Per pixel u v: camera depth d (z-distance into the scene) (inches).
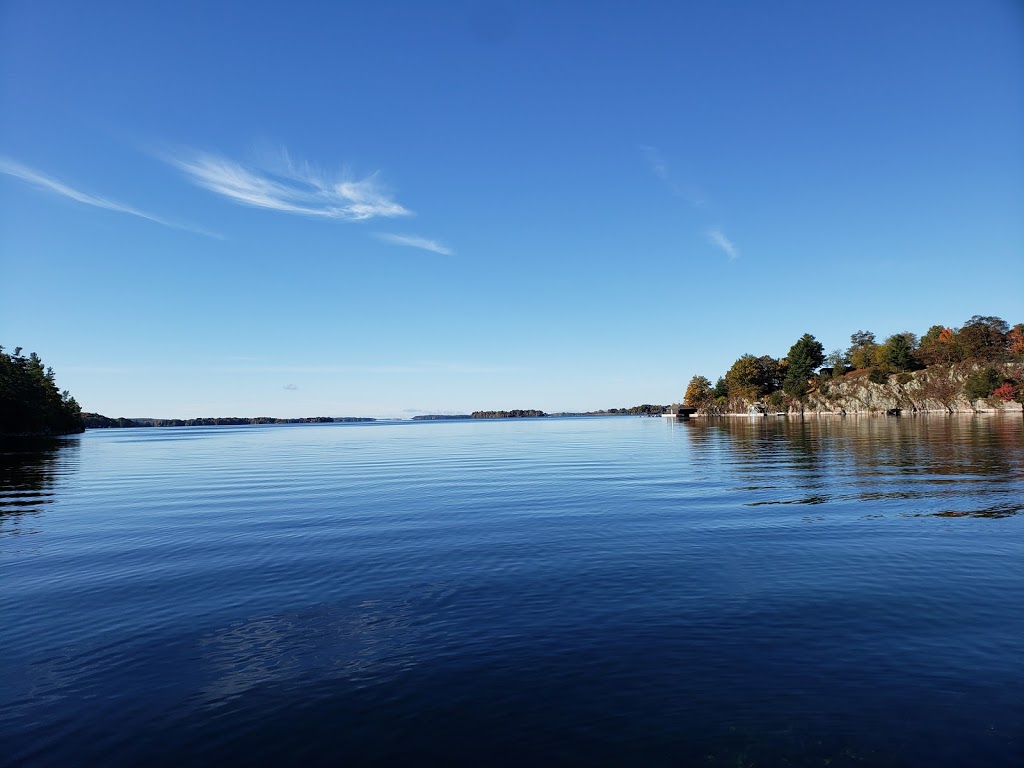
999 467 1096.8
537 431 5123.0
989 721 235.3
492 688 274.1
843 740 225.0
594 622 354.0
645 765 213.2
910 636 321.4
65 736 243.3
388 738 236.2
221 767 219.8
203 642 340.5
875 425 3686.0
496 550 545.3
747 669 285.9
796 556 498.3
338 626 360.2
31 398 5027.1
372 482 1181.1
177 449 2972.4
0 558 560.4
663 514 719.1
